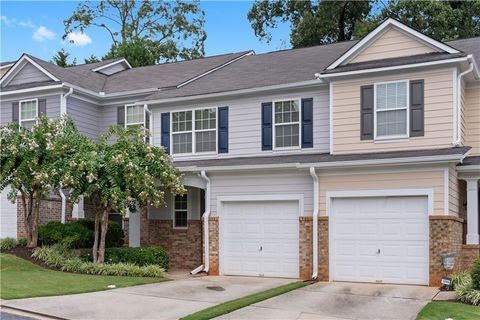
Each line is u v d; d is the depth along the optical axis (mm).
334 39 39031
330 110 17625
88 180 16750
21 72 25062
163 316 11375
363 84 17172
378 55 17453
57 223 20250
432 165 15156
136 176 17047
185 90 21531
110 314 11461
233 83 20828
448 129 15969
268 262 17516
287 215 17406
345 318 11484
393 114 16719
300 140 18922
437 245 14883
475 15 32312
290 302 12984
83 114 24484
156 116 21578
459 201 16484
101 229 18969
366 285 15375
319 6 38500
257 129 19719
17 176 18375
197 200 21047
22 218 21875
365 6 38281
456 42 20906
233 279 16875
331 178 16469
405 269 15414
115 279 15773
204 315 11289
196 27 47812
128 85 25516
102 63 29297
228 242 18172
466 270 15570
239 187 18062
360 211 16125
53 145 17938
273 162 17406
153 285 15148
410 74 16562
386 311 12070
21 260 17812
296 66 21312
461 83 16875
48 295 13023
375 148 16844
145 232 21750
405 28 17031
